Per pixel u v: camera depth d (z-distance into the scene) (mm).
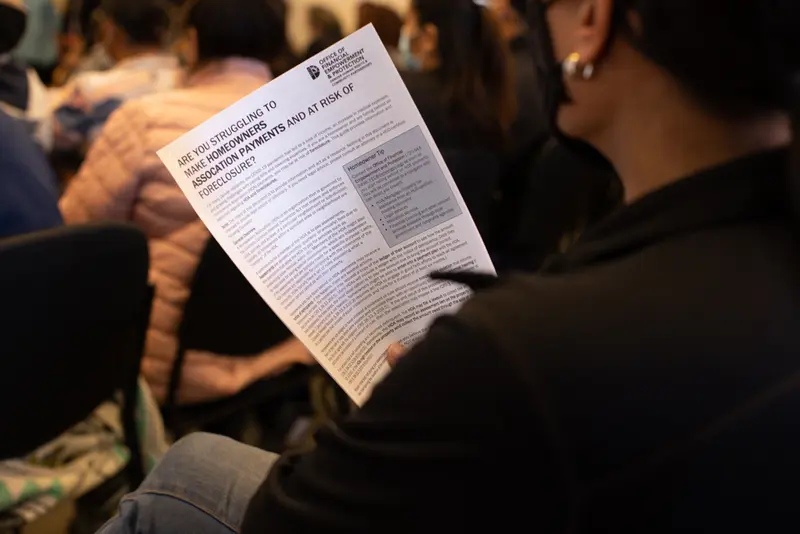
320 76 664
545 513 381
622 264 429
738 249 413
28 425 1004
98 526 1290
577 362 381
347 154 681
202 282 1241
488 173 1730
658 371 379
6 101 1979
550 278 432
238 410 1475
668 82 448
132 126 1276
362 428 427
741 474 373
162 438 1279
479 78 1638
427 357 411
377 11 2262
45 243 887
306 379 1513
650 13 427
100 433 1208
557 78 506
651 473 371
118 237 979
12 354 920
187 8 1386
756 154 432
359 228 696
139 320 1140
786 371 382
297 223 682
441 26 1635
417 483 400
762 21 391
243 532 517
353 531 422
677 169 458
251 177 669
